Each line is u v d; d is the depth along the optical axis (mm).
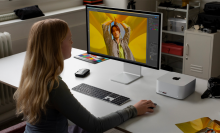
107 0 3650
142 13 1649
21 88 1224
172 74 1704
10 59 2305
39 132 1208
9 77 1912
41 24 1155
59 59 1174
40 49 1139
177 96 1562
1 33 2492
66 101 1168
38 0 3035
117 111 1365
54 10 3215
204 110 1439
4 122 2648
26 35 2811
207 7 3129
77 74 1928
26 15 2719
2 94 2531
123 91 1698
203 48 3045
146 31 1672
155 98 1595
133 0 3383
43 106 1148
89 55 2369
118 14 1772
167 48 3484
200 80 1818
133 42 1761
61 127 1239
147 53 1717
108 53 1934
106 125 1271
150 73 1962
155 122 1349
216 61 3123
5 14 2705
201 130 1268
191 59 3203
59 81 1188
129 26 1744
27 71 1184
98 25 1918
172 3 3645
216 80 1599
